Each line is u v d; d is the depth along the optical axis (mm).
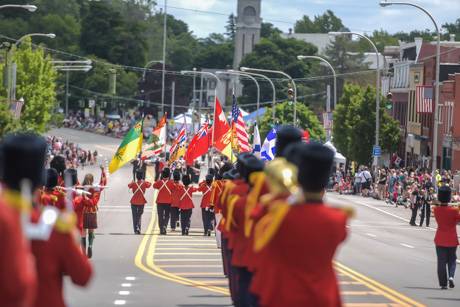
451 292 28078
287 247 11719
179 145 77562
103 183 39969
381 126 109688
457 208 28516
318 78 195625
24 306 8961
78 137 199750
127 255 37062
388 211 74188
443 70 117375
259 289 12297
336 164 109062
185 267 33281
